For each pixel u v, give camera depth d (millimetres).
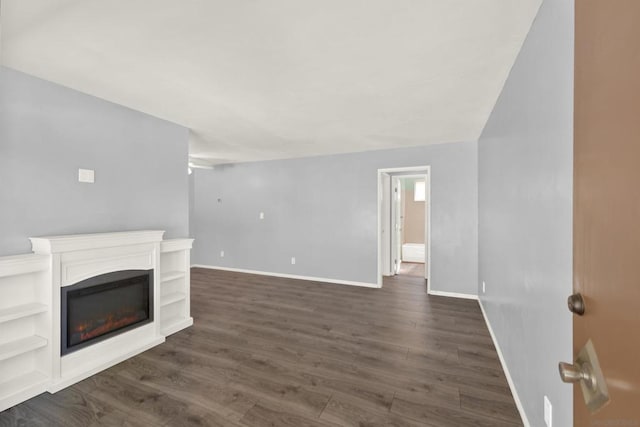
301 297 4289
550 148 1318
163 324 3037
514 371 1981
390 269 5773
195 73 2143
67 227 2346
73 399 1969
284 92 2486
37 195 2180
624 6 514
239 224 6039
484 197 3410
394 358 2514
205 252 6434
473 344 2773
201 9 1457
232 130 3621
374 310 3729
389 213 5754
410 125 3426
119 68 2070
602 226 587
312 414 1829
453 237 4301
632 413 476
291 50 1843
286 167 5566
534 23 1537
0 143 2002
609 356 550
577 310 665
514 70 1975
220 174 6230
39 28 1612
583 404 644
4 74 2025
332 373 2285
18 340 2070
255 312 3654
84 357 2242
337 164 5121
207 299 4188
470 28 1616
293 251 5516
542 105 1421
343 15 1505
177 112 2955
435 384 2139
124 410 1863
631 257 491
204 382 2162
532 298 1579
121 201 2736
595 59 619
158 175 3092
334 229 5156
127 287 2570
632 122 491
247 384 2141
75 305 2205
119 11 1472
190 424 1746
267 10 1466
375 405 1912
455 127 3490
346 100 2646
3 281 2020
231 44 1772
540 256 1451
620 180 525
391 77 2201
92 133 2520
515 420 1777
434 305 3918
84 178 2459
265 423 1753
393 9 1462
